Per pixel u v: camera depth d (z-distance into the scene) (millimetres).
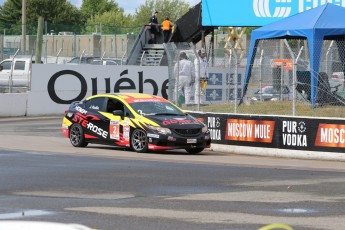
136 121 25812
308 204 13883
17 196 14930
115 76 47156
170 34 54188
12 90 45562
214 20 45875
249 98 29828
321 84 27547
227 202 14125
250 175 19078
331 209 13266
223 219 12164
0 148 27094
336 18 29672
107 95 27312
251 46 31078
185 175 18906
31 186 16531
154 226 11500
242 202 14141
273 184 17094
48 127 37500
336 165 22594
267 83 29891
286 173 19703
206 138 25859
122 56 55562
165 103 26922
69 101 45500
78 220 11992
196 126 25703
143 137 25578
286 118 25531
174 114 26484
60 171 19688
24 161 22438
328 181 17781
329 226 11500
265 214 12695
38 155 24562
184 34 51938
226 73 36719
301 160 24609
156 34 55969
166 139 25078
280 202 14148
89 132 27406
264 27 31250
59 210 13078
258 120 26328
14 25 65250
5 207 13422
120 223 11758
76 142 27938
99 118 27078
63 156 24297
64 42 59781
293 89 25656
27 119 42312
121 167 20875
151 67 48500
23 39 56969
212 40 47844
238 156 26000
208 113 28141
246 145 26719
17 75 50656
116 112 26172
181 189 16094
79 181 17500
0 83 51156
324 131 24547
